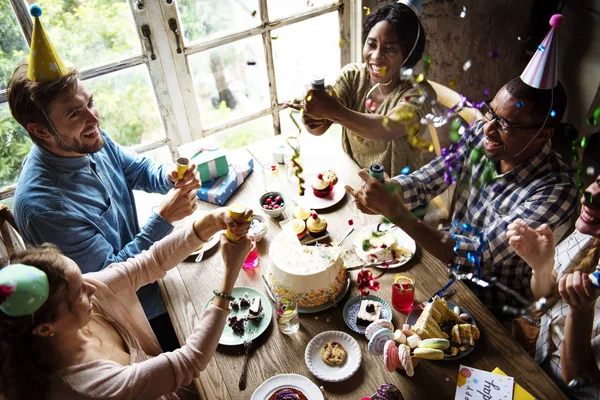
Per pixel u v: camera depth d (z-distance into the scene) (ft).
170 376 3.38
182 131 7.05
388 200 4.50
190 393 4.62
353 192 4.71
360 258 4.78
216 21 6.39
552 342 4.20
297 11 6.81
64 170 4.71
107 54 6.05
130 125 6.71
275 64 7.10
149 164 5.79
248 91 7.18
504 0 7.94
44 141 4.54
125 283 4.04
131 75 6.30
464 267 4.51
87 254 4.70
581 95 8.67
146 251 4.26
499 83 8.98
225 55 6.70
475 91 8.89
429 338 3.85
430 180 5.36
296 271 4.21
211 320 3.63
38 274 2.86
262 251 4.98
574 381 3.73
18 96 4.25
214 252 4.99
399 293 4.16
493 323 4.10
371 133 5.42
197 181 4.91
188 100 6.81
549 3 8.29
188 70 6.56
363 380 3.78
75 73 4.39
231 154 6.20
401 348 3.65
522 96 4.13
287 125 7.78
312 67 7.43
